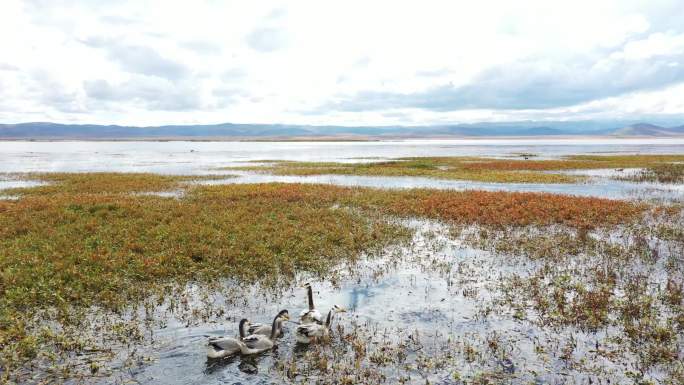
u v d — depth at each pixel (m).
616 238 19.55
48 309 11.63
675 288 12.90
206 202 28.11
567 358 9.20
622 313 11.34
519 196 30.38
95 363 8.87
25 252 16.19
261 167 63.78
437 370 8.78
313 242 18.14
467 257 16.81
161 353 9.38
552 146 180.50
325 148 170.00
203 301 12.27
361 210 26.33
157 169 60.97
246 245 17.45
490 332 10.45
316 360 9.16
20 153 119.31
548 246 17.94
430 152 123.25
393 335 10.27
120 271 14.43
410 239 19.41
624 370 8.80
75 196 29.95
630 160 73.88
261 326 10.02
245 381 8.39
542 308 11.76
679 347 9.70
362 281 14.05
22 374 8.50
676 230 20.56
